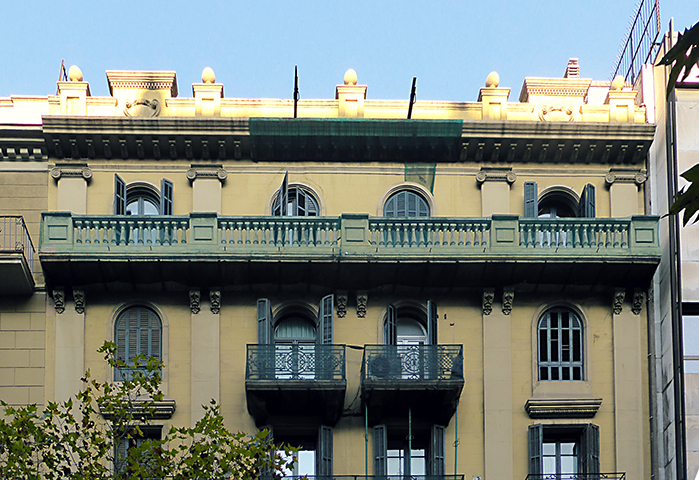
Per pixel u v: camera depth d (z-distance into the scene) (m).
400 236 27.58
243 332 27.66
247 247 27.23
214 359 27.38
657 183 28.97
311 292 28.02
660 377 27.41
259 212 28.83
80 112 29.02
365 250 27.28
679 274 27.06
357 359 27.41
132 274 27.27
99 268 27.06
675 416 26.34
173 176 29.02
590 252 27.53
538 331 28.00
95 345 27.41
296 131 28.66
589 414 27.28
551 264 27.42
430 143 28.98
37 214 28.48
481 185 29.28
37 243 28.23
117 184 28.09
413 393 26.34
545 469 27.25
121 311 27.80
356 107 29.52
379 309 27.98
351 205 29.06
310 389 25.94
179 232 27.61
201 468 22.06
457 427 27.09
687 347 26.69
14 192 28.56
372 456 26.78
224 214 28.81
